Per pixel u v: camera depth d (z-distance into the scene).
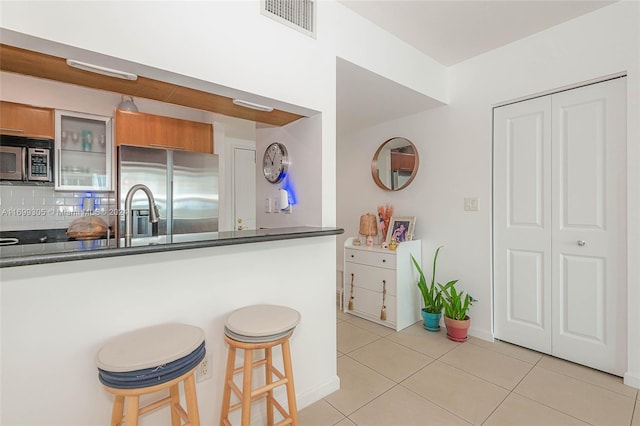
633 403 1.70
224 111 1.82
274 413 1.63
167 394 1.28
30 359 1.01
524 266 2.40
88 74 1.31
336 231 1.73
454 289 2.63
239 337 1.22
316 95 1.79
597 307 2.05
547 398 1.76
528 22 2.12
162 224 2.95
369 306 3.08
